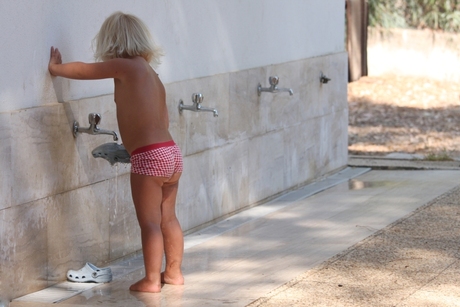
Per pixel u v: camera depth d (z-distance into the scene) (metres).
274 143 7.57
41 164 4.83
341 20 8.88
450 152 10.40
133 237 5.80
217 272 5.29
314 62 8.20
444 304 4.52
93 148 5.29
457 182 8.14
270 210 7.14
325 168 8.59
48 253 4.96
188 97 6.24
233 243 6.05
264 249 5.84
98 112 5.32
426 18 17.75
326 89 8.49
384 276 5.09
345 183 8.30
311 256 5.61
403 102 14.75
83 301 4.70
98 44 4.96
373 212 6.91
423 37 17.09
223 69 6.79
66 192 5.07
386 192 7.73
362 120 13.07
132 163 4.86
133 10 5.64
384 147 10.80
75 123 5.09
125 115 4.83
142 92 4.80
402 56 17.31
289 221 6.71
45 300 4.70
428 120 13.04
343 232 6.26
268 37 7.43
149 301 4.69
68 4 5.06
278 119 7.61
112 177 5.51
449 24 17.64
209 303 4.63
